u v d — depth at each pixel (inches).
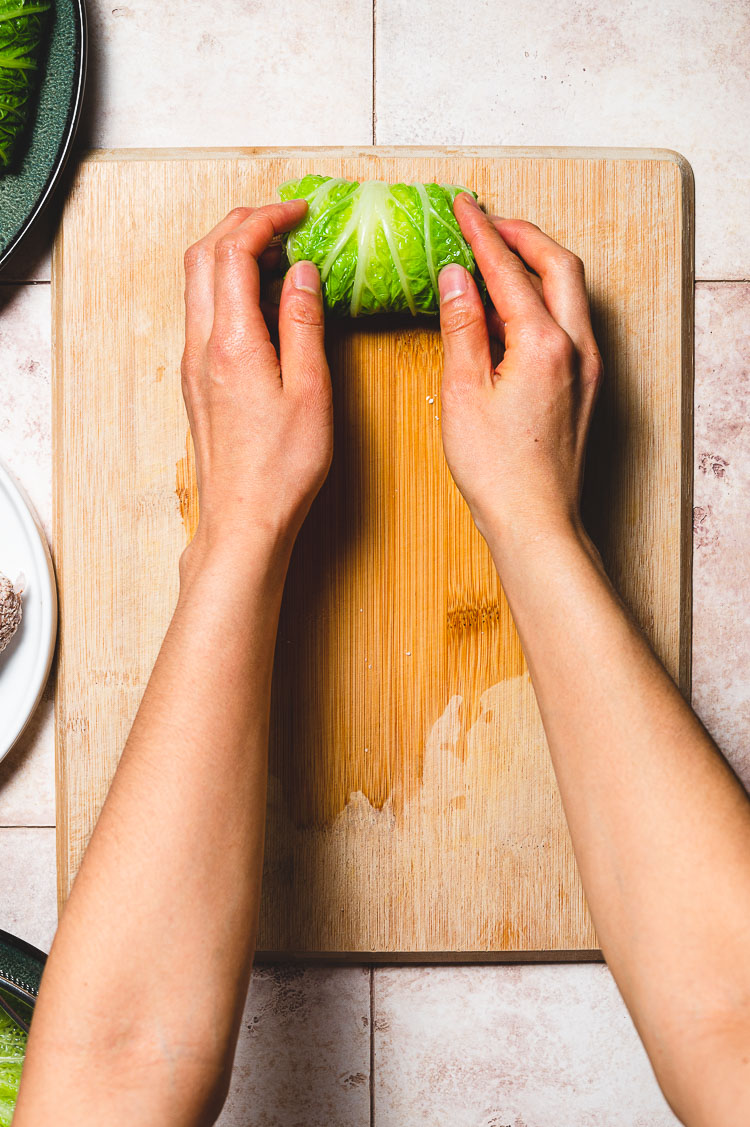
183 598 18.3
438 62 24.3
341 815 23.4
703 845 13.3
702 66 24.4
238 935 14.9
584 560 17.3
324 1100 24.8
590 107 24.3
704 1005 12.4
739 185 24.4
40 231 24.1
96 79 24.1
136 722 16.4
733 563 24.8
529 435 18.7
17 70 21.2
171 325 22.9
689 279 23.3
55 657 24.0
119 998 13.8
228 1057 14.4
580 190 23.0
